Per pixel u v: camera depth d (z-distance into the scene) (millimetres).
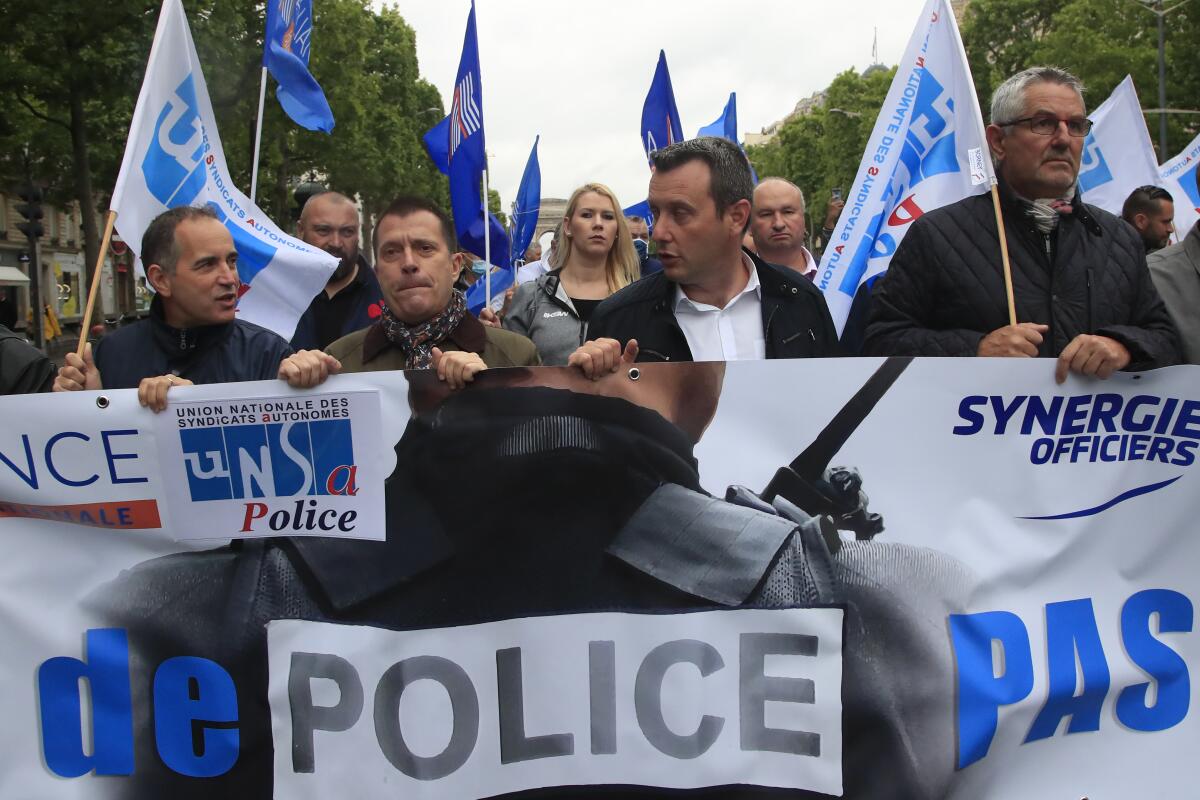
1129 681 2631
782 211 5422
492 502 2465
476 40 6184
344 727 2455
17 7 17859
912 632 2508
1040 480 2600
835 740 2467
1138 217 6480
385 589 2459
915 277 3240
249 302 4793
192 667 2475
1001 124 3164
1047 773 2592
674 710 2473
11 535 2496
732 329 3230
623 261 5191
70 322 46094
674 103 8062
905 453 2535
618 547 2475
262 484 2475
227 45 19969
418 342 3039
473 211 6289
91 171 27812
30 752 2480
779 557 2492
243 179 31016
